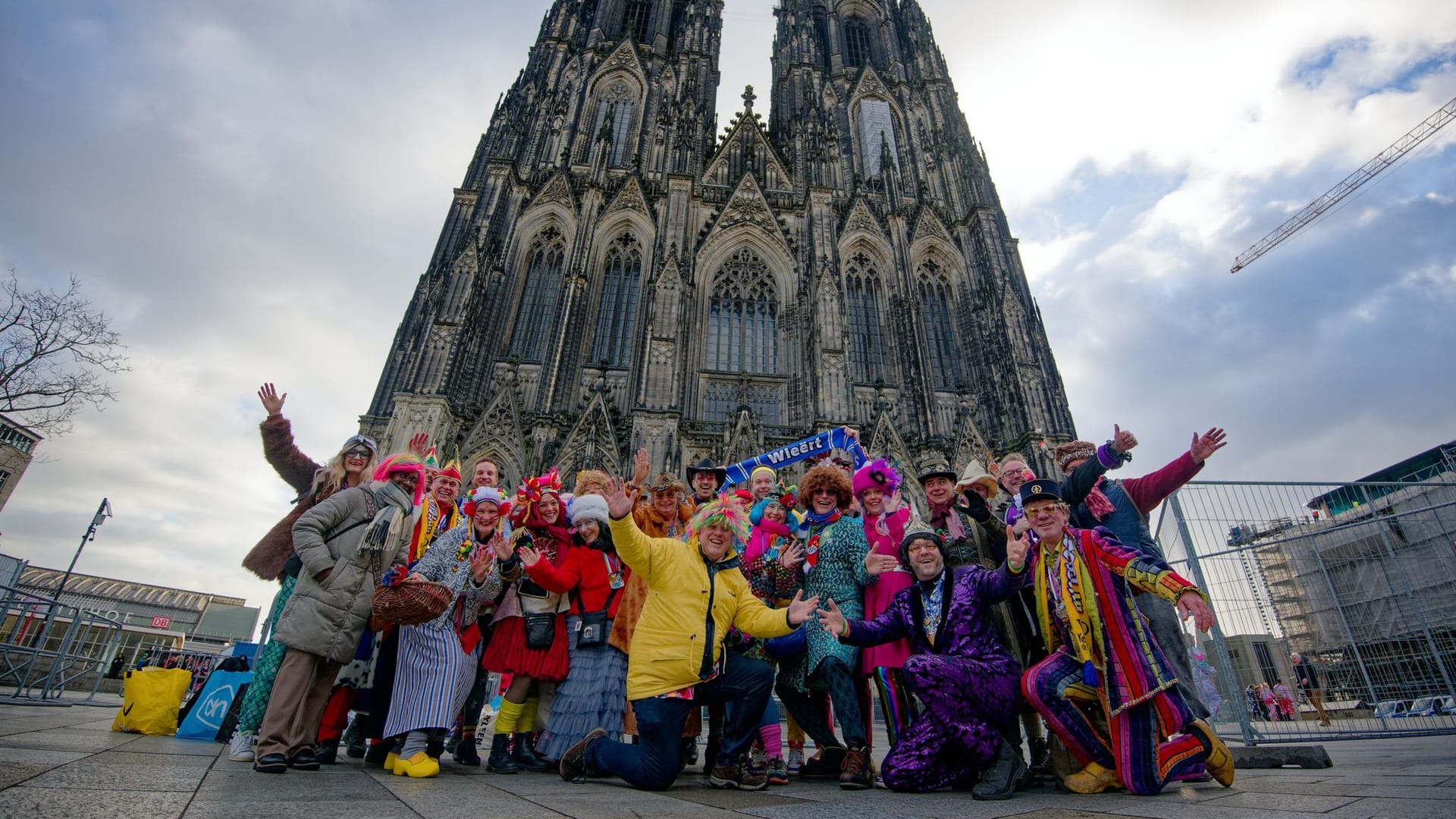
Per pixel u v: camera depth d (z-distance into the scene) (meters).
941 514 11.04
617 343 45.97
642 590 9.50
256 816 4.60
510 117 52.91
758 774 8.20
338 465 10.31
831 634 9.10
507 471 39.19
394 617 7.79
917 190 57.44
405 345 40.59
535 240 49.09
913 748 7.71
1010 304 47.78
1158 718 7.23
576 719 8.73
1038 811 5.91
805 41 66.12
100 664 20.69
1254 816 5.17
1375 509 15.46
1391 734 14.21
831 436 20.55
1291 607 15.04
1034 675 7.65
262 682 8.75
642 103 57.97
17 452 61.91
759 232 52.00
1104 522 10.49
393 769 8.17
